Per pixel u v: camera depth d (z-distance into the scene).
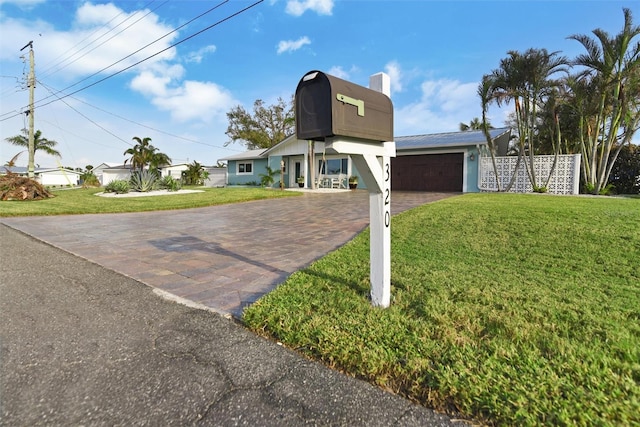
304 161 20.67
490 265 3.83
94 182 30.25
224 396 1.71
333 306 2.74
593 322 2.36
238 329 2.47
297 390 1.76
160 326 2.52
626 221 5.23
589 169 12.61
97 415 1.57
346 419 1.55
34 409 1.61
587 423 1.42
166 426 1.51
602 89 11.23
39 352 2.13
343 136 2.30
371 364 1.91
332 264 4.02
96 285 3.50
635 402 1.53
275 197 14.27
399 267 3.80
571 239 4.52
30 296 3.15
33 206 11.20
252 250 5.12
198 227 7.29
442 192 14.95
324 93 2.22
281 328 2.38
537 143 17.92
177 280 3.68
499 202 8.27
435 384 1.72
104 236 6.32
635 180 13.63
